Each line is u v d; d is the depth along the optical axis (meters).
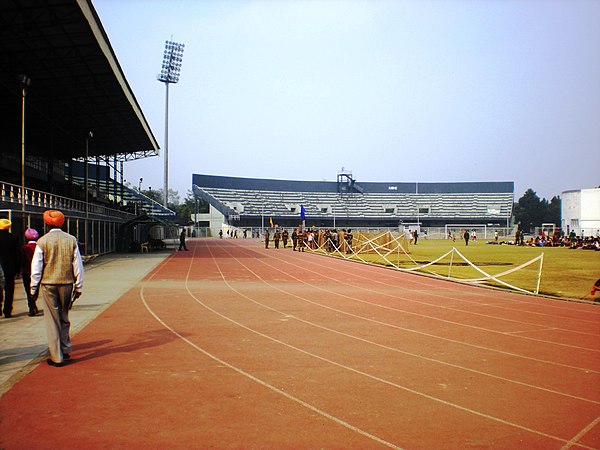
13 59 24.58
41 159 43.62
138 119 35.56
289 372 6.62
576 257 35.25
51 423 4.80
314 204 108.50
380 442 4.47
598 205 58.09
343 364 7.07
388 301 13.70
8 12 19.78
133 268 23.19
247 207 98.31
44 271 6.68
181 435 4.55
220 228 95.44
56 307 6.74
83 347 7.87
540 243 54.81
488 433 4.72
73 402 5.38
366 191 114.69
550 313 12.00
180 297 13.73
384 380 6.34
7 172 36.09
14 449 4.25
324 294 14.98
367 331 9.49
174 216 63.44
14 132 37.34
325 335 9.05
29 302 10.36
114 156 48.69
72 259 6.83
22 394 5.61
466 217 105.25
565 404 5.56
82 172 56.53
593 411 5.36
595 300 14.46
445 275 21.78
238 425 4.80
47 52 23.77
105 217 33.91
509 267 26.39
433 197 113.69
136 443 4.38
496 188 115.12
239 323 10.06
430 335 9.22
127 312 11.16
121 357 7.27
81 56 24.27
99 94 30.34
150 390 5.79
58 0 18.95
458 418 5.09
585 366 7.18
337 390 5.90
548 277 21.66
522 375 6.68
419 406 5.42
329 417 5.05
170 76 74.12
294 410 5.22
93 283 16.89
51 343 6.67
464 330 9.76
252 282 18.11
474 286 17.69
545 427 4.89
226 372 6.57
